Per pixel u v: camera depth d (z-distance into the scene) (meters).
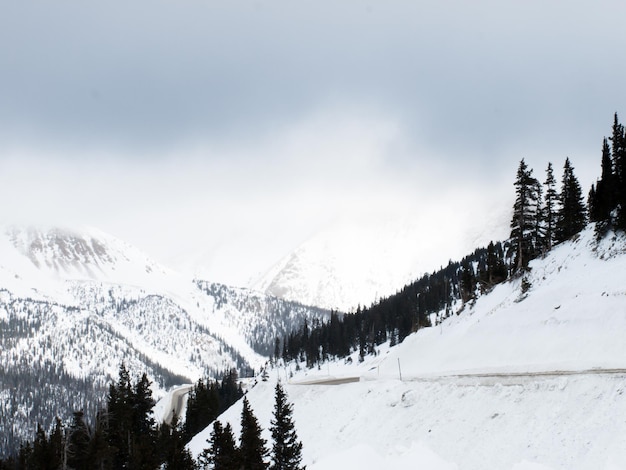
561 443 30.25
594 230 68.06
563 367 39.47
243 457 45.88
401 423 44.53
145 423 66.25
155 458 52.72
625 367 34.84
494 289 80.25
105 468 53.03
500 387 39.50
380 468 32.66
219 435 48.53
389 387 52.53
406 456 35.44
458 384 44.25
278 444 47.56
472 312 77.06
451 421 39.72
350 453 33.47
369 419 49.00
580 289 53.41
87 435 55.22
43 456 50.84
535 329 52.31
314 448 50.31
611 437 28.09
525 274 73.06
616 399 30.69
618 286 48.06
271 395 73.62
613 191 66.06
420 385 48.69
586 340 44.00
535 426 33.12
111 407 62.22
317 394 64.25
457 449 36.03
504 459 31.98
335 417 54.50
